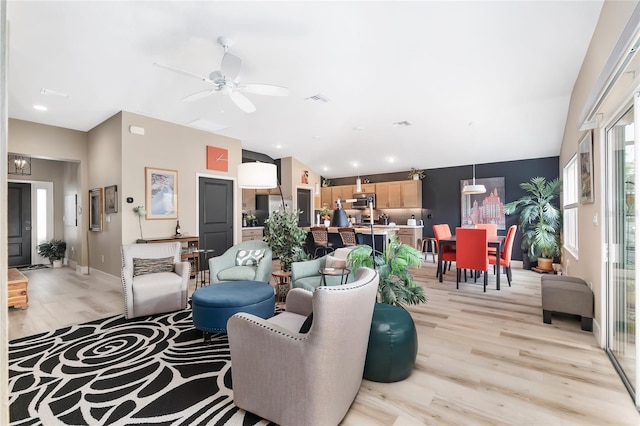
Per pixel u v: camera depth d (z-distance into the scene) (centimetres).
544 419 173
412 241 721
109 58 333
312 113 502
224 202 607
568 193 504
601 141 262
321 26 292
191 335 290
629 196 217
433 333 292
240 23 285
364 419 173
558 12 272
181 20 280
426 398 193
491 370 226
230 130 574
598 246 275
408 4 267
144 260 365
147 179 489
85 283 497
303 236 411
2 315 53
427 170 791
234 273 366
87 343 272
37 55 321
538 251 582
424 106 471
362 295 162
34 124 507
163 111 474
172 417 175
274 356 161
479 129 551
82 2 255
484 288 442
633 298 207
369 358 211
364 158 759
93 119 500
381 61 352
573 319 328
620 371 218
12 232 677
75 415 177
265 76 379
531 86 402
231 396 195
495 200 695
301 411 155
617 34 221
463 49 329
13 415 177
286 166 785
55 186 698
